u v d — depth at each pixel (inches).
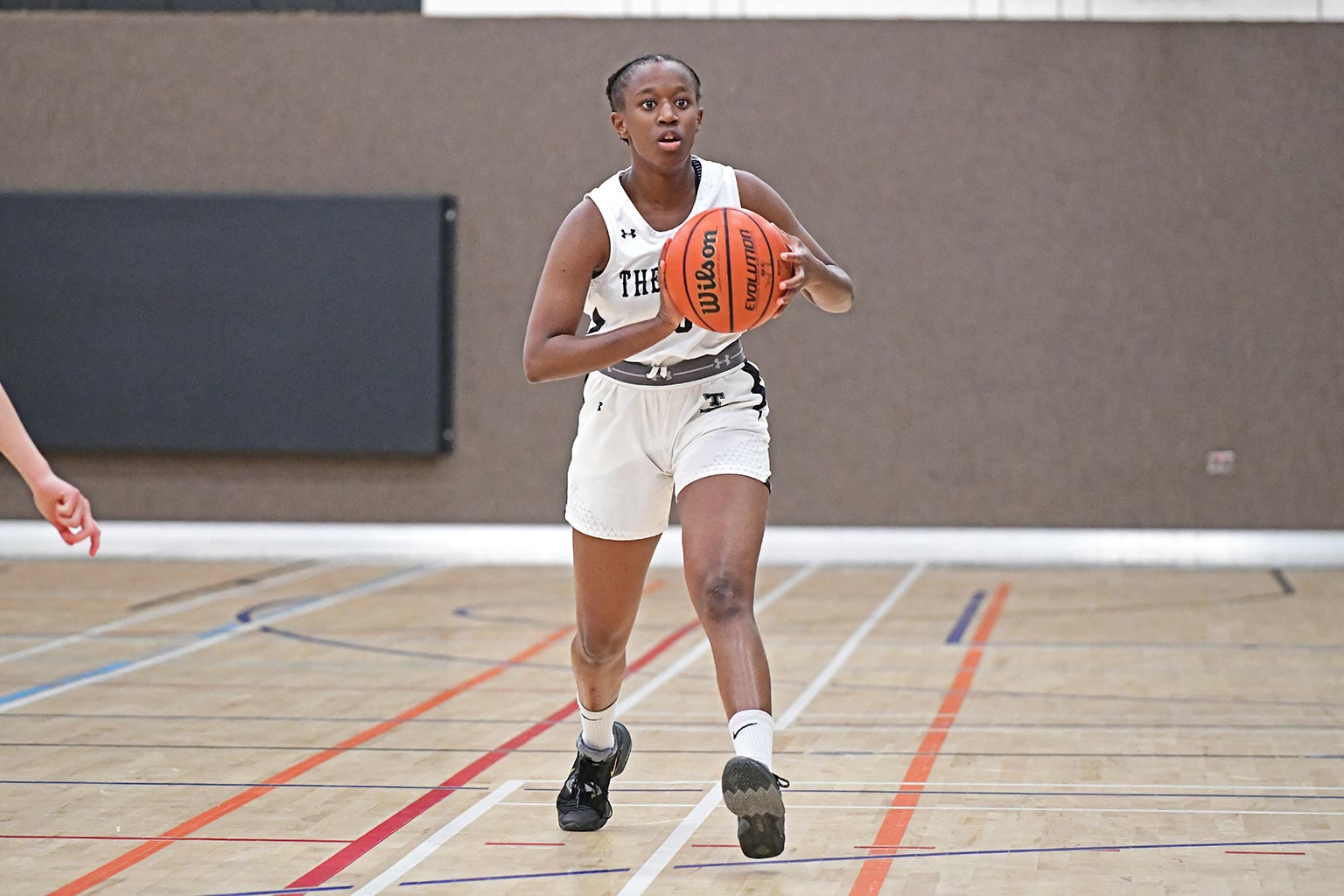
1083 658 353.7
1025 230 607.5
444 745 257.3
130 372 623.5
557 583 506.9
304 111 625.0
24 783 227.1
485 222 622.2
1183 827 199.3
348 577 523.5
